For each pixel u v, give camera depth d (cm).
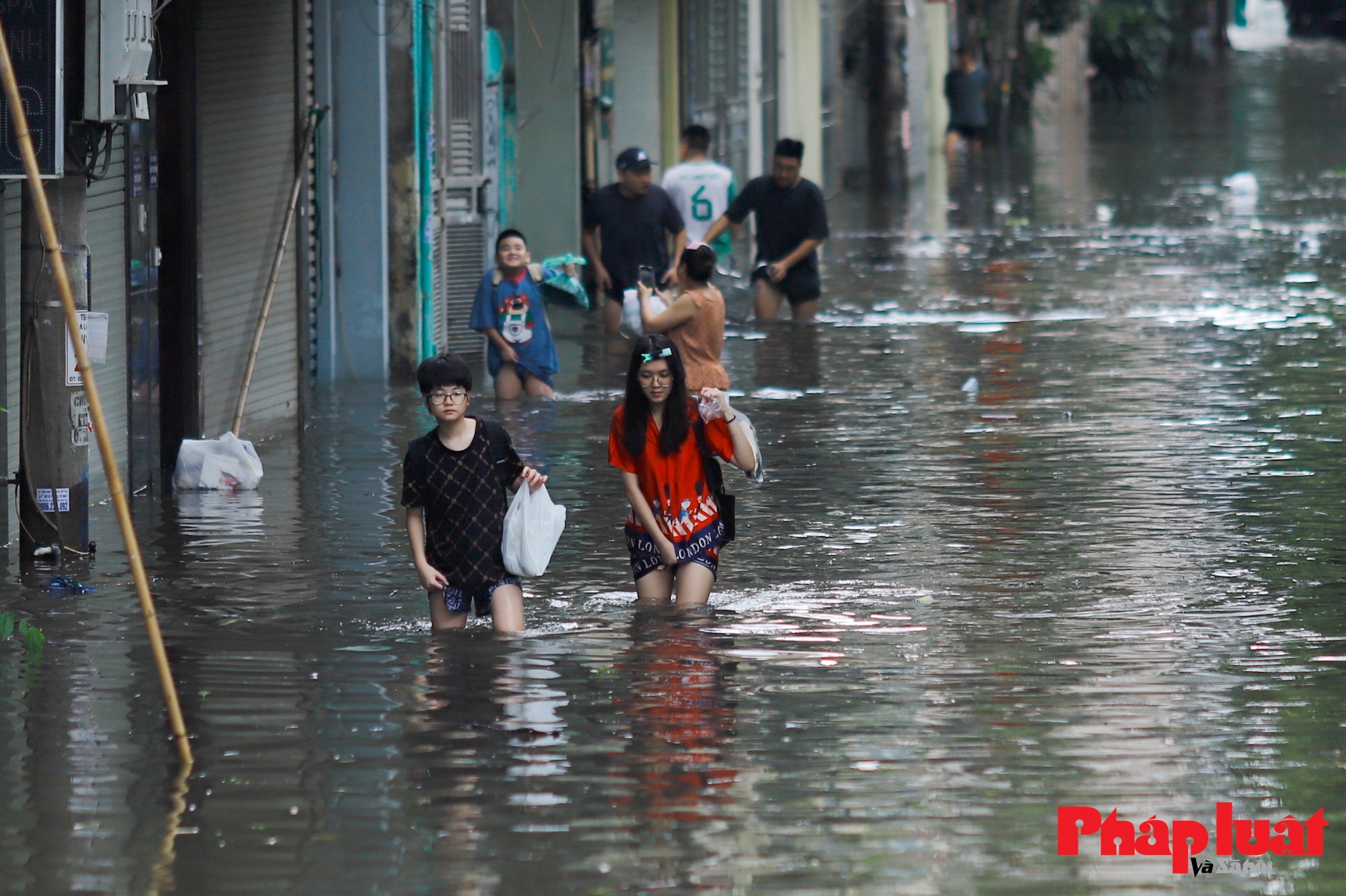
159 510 2877
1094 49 15075
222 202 3403
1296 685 1961
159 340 3216
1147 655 2072
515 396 3850
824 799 1650
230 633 2180
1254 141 11319
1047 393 3825
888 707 1892
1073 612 2248
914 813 1620
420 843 1558
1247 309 5009
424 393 2166
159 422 3206
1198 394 3775
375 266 4106
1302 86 16500
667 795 1659
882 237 7069
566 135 5475
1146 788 1677
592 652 2089
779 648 2105
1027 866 1515
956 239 6956
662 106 6297
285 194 3638
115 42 2431
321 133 4053
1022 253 6456
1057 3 12488
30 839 1568
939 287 5609
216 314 3375
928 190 9119
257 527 2750
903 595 2333
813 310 4975
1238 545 2575
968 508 2820
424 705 1900
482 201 4594
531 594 2356
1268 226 7112
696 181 5094
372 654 2084
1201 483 2972
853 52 9638
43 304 2478
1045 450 3250
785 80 8025
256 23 3516
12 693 1944
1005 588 2358
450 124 4438
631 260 4734
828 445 3322
